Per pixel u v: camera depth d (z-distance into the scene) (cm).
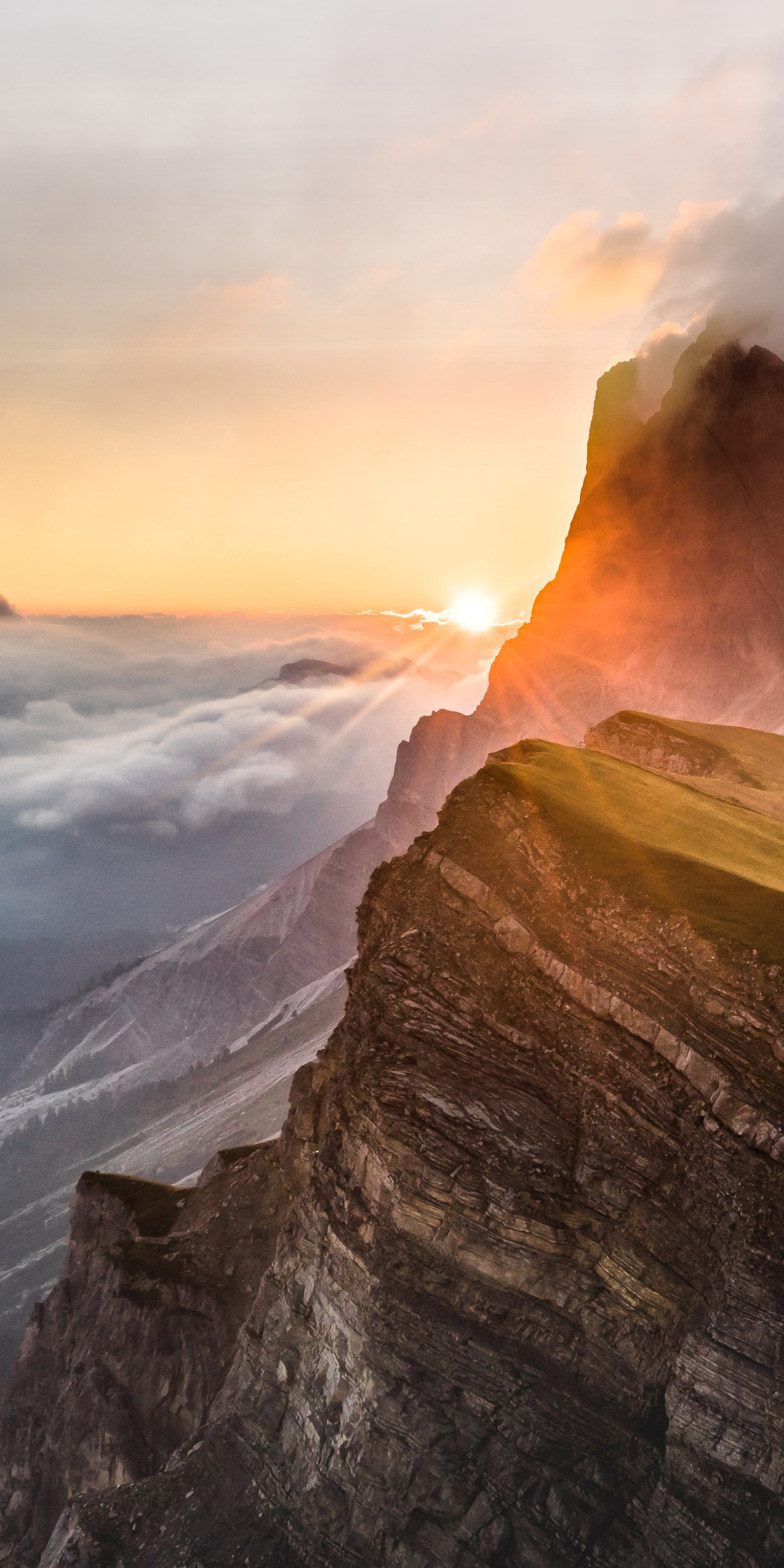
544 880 4003
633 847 4094
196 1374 5338
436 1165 3519
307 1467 3616
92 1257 6272
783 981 3312
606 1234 3328
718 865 4050
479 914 4012
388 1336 3488
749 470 17150
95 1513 3819
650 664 17488
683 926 3572
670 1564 3022
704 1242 3169
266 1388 3891
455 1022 3759
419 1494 3350
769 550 16438
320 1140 4344
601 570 19375
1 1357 13762
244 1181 6016
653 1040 3394
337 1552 3422
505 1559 3219
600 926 3741
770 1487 2939
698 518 17700
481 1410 3372
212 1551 3578
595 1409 3288
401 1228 3544
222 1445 3919
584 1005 3578
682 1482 3062
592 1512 3198
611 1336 3303
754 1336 2973
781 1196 3022
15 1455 5912
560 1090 3516
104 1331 5756
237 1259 5644
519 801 4381
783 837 4825
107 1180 7031
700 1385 3039
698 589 17400
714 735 8319
